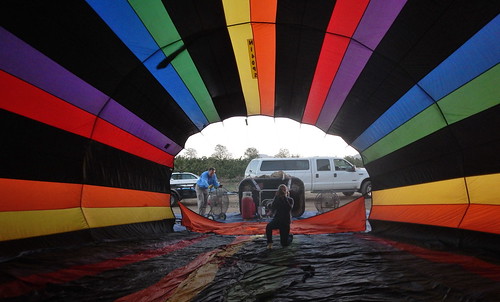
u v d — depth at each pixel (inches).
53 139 207.9
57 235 218.5
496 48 151.9
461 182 222.4
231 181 1334.9
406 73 206.2
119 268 184.2
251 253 216.8
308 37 217.9
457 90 187.2
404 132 254.4
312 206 579.8
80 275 169.2
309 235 289.1
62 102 197.9
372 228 316.2
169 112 294.5
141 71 226.8
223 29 215.8
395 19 173.6
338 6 182.1
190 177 706.2
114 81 217.6
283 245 237.6
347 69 235.5
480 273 154.6
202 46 229.5
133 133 276.2
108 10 169.3
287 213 240.5
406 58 195.2
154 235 303.6
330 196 426.3
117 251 225.8
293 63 252.2
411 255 197.3
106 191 271.1
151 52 214.5
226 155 1909.4
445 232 228.4
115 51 197.5
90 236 244.4
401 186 291.0
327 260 192.2
